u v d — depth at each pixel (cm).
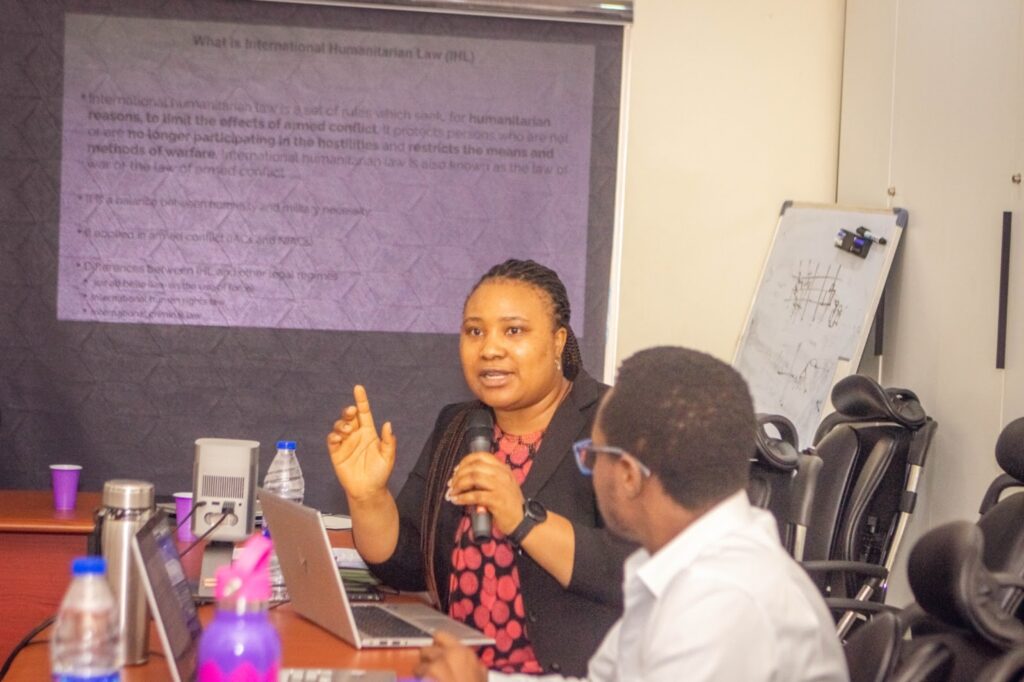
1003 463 269
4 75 484
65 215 489
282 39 497
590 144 509
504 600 283
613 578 261
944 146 476
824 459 432
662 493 184
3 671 222
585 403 292
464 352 292
